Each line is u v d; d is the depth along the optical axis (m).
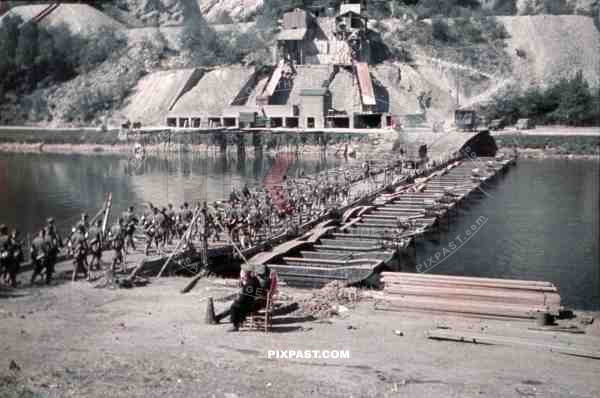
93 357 19.84
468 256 53.84
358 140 127.31
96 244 35.00
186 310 26.64
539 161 126.88
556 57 184.25
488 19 195.50
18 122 193.12
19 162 131.38
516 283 28.80
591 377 18.98
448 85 168.62
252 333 23.22
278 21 186.62
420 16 197.62
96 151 158.00
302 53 164.50
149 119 172.88
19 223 66.25
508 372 19.30
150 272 36.16
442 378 18.59
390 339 22.72
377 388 17.59
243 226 44.41
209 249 40.75
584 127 152.75
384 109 147.88
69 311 26.23
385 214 58.94
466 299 27.58
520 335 23.36
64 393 16.70
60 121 188.25
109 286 31.39
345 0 171.50
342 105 148.62
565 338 22.97
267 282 23.86
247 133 136.00
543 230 63.78
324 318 25.83
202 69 180.25
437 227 59.84
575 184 94.12
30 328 23.34
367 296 29.36
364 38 164.62
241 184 86.12
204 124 156.75
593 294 43.38
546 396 17.34
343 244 47.00
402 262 49.59
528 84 172.88
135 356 20.00
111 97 190.25
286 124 146.25
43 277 32.59
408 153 108.69
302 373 18.70
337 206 60.88
